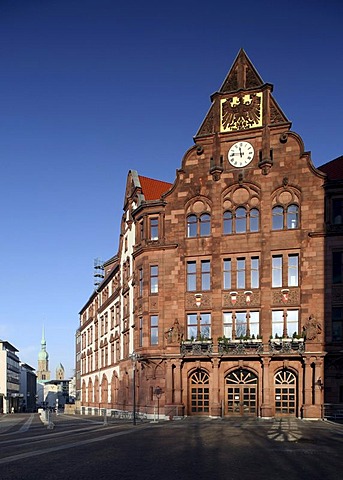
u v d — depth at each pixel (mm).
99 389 74938
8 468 16047
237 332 45344
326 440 24656
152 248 48594
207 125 49406
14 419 59531
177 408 44906
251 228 46406
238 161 47656
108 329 70000
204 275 47250
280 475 14695
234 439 24969
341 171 47938
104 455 19094
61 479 14078
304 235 44594
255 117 47750
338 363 42125
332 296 43312
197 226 48094
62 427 37250
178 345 46062
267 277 45031
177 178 49188
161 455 18969
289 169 45938
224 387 45125
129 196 56844
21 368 167875
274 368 43781
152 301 48188
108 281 71625
